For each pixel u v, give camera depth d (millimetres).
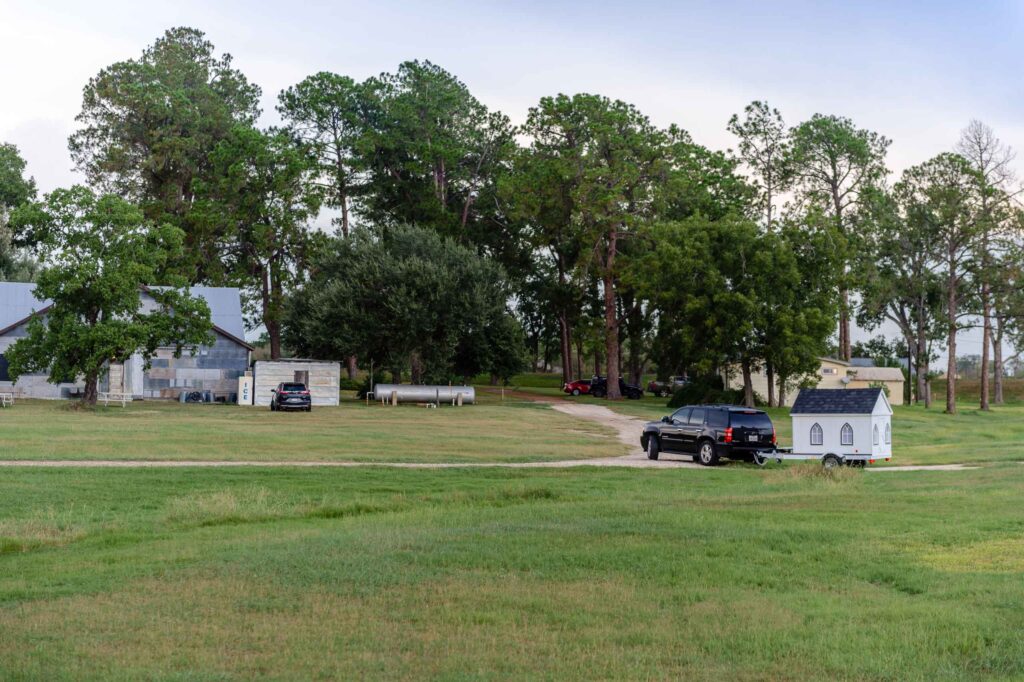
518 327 78188
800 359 70562
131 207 57156
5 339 65500
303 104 92812
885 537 16203
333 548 15219
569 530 17062
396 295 71875
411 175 96375
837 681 8695
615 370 85000
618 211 81000
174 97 89750
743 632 10172
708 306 72250
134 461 30609
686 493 24219
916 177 82938
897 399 101062
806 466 29094
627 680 8711
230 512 20062
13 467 27359
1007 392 119875
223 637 10086
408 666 9094
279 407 61438
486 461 34531
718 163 89000
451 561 14117
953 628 10195
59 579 13156
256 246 85250
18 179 98250
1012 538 15984
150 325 57875
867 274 83938
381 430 47344
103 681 8648
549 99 82938
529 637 10070
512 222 95625
